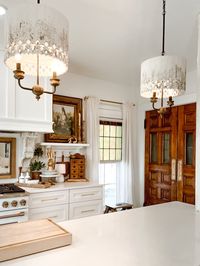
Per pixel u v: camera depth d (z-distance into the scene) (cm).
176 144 371
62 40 119
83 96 379
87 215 302
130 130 424
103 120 401
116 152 420
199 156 185
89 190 306
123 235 127
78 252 105
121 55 303
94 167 371
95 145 374
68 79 363
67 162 352
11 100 262
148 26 230
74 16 213
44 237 108
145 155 425
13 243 101
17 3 193
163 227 140
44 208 266
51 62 143
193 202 340
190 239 122
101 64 333
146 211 178
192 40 258
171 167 376
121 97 426
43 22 111
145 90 171
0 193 236
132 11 204
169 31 238
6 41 119
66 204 284
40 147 330
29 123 274
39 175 313
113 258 99
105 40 261
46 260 97
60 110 348
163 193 388
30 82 275
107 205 376
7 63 131
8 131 279
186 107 358
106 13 208
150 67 166
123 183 414
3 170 296
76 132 362
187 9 199
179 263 96
